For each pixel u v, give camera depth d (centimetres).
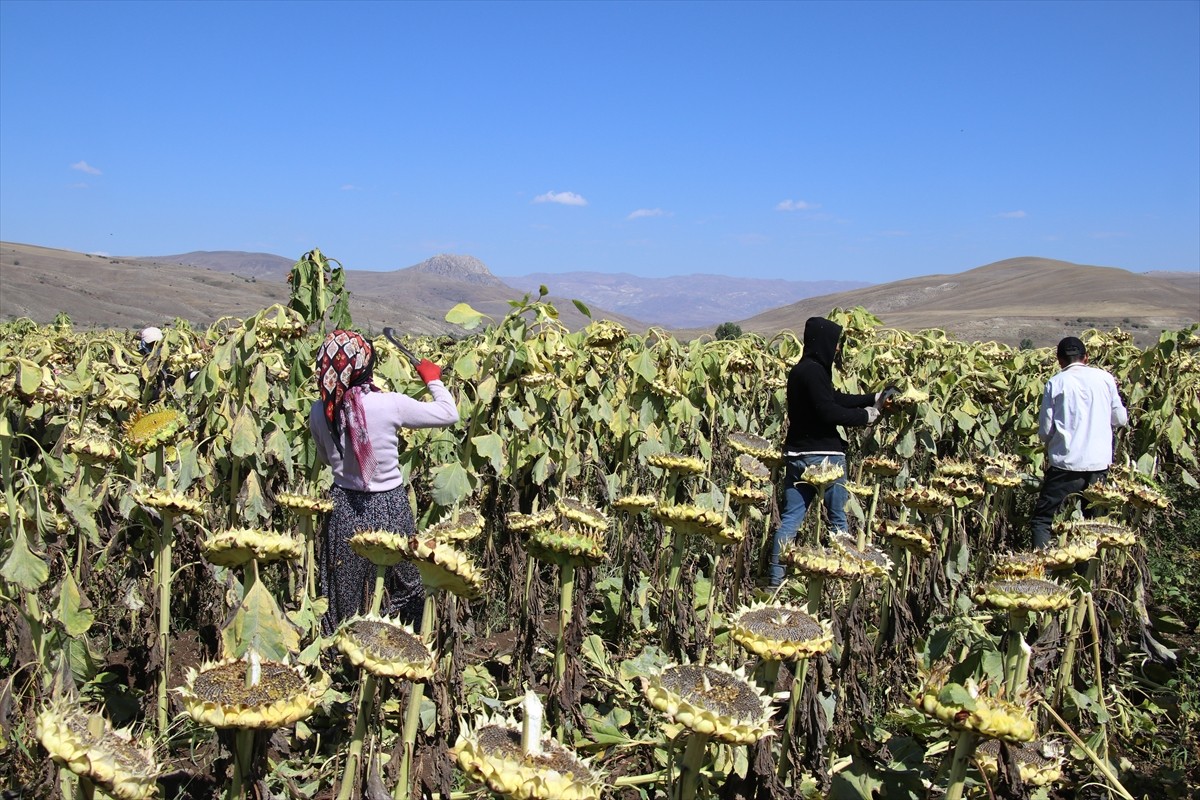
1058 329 18238
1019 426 912
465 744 229
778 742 346
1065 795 407
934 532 599
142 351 805
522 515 450
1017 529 838
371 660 260
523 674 433
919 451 839
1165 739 475
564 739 389
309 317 582
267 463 514
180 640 505
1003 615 538
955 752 269
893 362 880
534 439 538
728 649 450
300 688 249
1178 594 690
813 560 338
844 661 369
